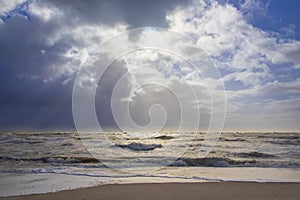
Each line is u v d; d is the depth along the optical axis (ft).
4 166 30.50
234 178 23.13
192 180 22.03
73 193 17.69
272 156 40.45
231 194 17.44
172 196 16.89
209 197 16.69
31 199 16.35
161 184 20.29
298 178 23.40
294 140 69.05
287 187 19.51
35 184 20.33
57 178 22.81
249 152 44.32
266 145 56.49
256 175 25.05
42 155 39.81
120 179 22.45
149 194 17.38
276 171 27.76
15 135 72.49
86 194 17.42
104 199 16.30
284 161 35.01
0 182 21.08
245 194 17.47
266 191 18.29
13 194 17.44
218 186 19.70
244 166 31.50
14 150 46.50
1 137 69.00
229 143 60.03
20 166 30.58
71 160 35.14
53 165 31.50
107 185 19.95
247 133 98.89
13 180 21.88
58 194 17.46
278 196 17.04
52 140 63.98
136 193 17.63
